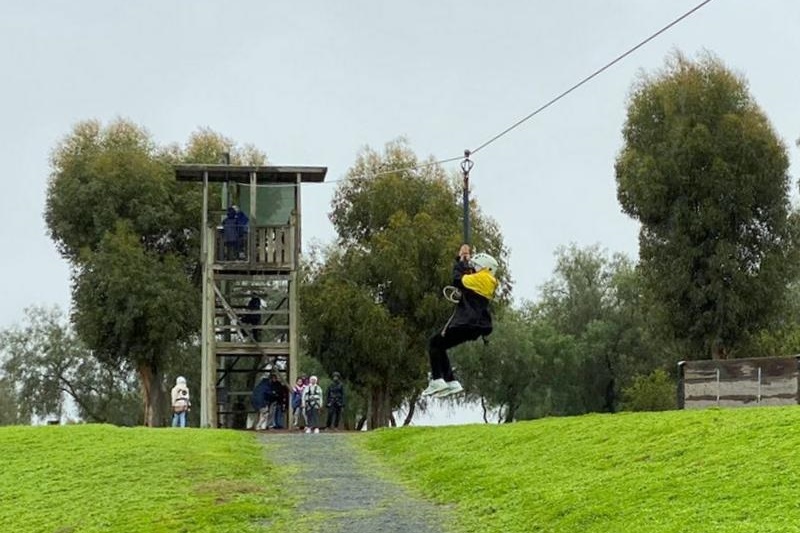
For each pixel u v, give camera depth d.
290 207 47.16
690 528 16.80
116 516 22.34
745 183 52.53
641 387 63.69
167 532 20.64
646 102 54.50
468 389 74.75
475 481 23.77
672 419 25.61
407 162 56.81
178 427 38.62
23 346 76.62
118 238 54.38
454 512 21.52
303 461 29.14
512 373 74.38
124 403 76.12
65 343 76.62
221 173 47.06
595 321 74.88
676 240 53.28
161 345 55.03
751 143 52.50
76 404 77.31
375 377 54.41
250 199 46.34
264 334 59.12
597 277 78.75
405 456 29.25
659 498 18.95
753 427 22.86
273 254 46.44
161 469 27.00
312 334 54.25
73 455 29.41
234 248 46.34
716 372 31.92
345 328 53.41
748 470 19.62
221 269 46.16
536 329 74.38
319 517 21.44
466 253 22.86
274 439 33.75
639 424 25.88
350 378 54.91
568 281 78.94
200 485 25.05
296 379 45.41
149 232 56.47
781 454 20.19
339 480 25.94
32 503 24.28
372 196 56.25
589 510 19.03
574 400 74.19
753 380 30.66
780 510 16.98
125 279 53.66
